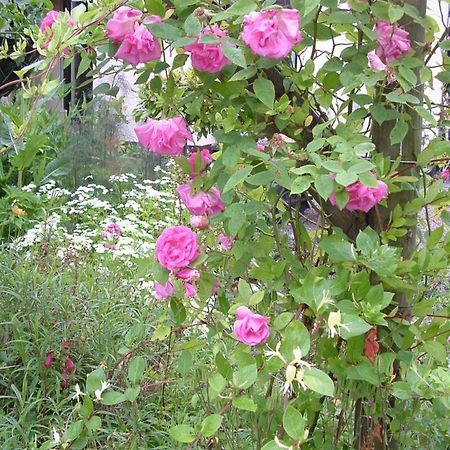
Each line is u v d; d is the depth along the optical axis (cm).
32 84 148
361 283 112
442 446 144
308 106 126
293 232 140
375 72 121
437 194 132
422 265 128
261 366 120
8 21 335
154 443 204
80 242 328
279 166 111
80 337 237
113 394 125
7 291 241
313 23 128
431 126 134
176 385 208
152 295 263
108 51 130
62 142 480
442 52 138
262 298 123
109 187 494
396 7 122
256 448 137
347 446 139
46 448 121
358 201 112
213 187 133
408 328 128
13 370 227
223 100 129
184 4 121
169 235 123
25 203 401
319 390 94
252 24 105
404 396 114
